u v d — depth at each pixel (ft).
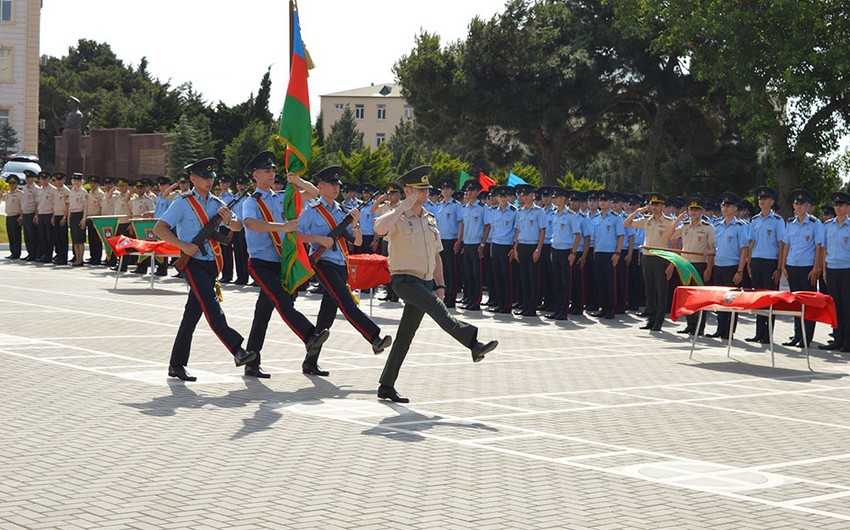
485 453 27.25
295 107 42.06
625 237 75.10
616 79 157.28
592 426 31.63
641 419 33.17
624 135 173.78
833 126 121.08
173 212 36.81
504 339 55.93
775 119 120.67
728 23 119.44
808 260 59.00
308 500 21.99
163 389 35.47
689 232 64.44
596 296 74.38
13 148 251.39
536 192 75.56
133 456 25.63
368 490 22.98
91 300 67.51
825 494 24.12
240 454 26.18
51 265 101.09
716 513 22.04
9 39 254.68
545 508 21.94
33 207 103.55
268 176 39.42
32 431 28.22
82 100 353.72
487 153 168.55
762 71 121.80
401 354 34.83
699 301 50.16
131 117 241.55
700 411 35.22
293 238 38.50
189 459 25.50
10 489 22.27
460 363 45.27
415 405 34.24
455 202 75.46
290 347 48.21
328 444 27.71
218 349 46.37
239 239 86.17
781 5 114.42
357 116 482.69
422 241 34.58
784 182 125.59
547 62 150.00
